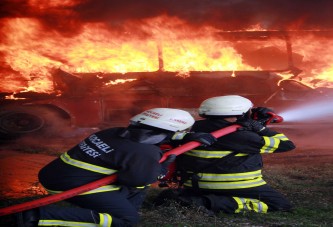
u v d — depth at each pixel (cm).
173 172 427
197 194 423
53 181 332
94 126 1152
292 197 488
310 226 370
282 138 408
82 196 334
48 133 1134
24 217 314
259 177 420
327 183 566
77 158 333
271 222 382
